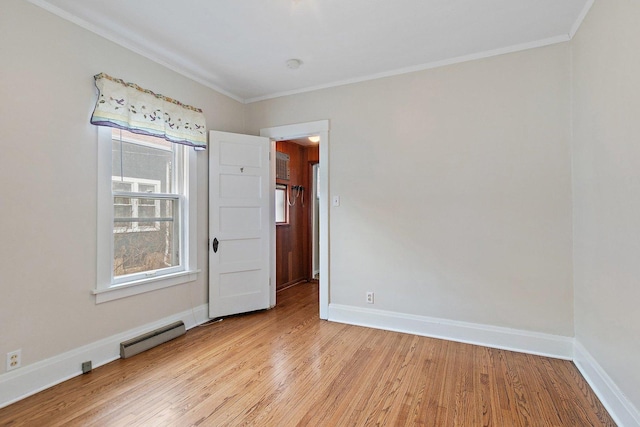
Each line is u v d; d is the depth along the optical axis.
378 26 2.45
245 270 3.68
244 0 2.14
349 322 3.39
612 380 1.87
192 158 3.26
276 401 1.98
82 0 2.13
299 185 5.52
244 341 2.91
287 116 3.74
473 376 2.27
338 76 3.33
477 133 2.85
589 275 2.22
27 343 2.03
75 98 2.29
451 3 2.17
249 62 3.03
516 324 2.71
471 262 2.88
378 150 3.26
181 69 3.14
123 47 2.62
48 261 2.14
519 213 2.71
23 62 2.01
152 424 1.76
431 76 3.03
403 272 3.15
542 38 2.60
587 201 2.24
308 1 2.15
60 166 2.20
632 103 1.63
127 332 2.65
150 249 2.93
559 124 2.58
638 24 1.56
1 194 1.92
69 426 1.74
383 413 1.86
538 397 2.01
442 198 2.99
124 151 2.70
